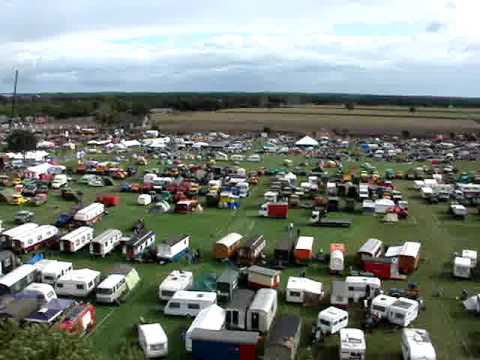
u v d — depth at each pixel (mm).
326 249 50281
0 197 69125
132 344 30719
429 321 34656
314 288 37375
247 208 68375
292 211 66812
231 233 54469
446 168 99062
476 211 67688
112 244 48438
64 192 71938
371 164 109250
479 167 104750
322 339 31266
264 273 38562
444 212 66875
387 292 38656
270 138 157375
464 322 34562
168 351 30062
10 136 121188
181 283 37438
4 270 41000
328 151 128500
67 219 57781
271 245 51500
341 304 36250
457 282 41938
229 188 76562
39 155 104062
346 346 28797
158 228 57938
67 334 19672
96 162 98000
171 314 34906
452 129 181750
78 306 32812
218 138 154875
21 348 18188
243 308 31938
